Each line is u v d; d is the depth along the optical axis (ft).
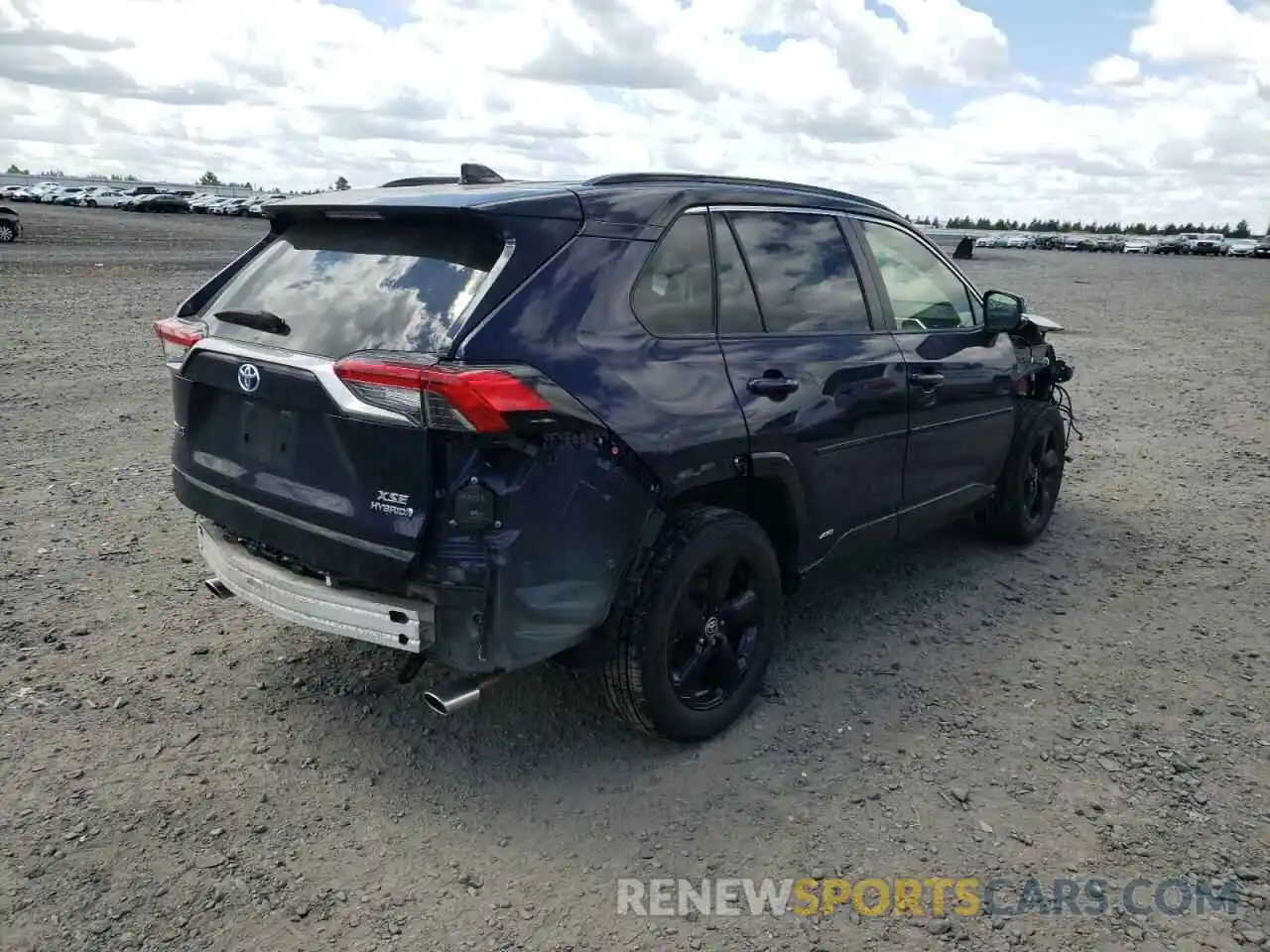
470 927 9.28
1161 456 28.14
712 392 11.78
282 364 10.67
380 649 14.69
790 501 13.05
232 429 11.89
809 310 13.80
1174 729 13.03
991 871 10.19
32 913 9.22
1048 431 19.71
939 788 11.59
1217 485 25.08
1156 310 76.54
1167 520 22.09
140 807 10.82
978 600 17.26
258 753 11.98
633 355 11.08
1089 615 16.74
